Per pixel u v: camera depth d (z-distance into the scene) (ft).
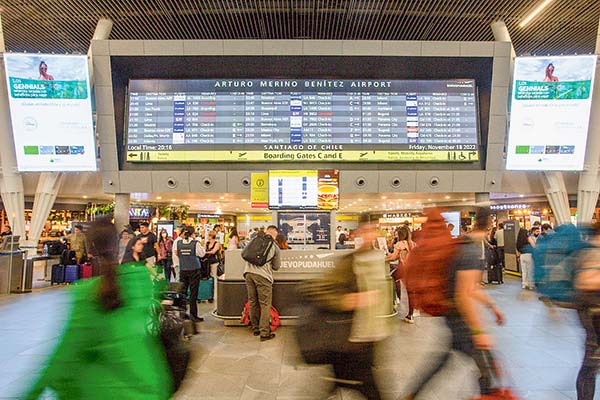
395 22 54.24
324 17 52.95
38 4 48.26
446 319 12.14
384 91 45.37
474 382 13.76
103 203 88.79
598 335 11.61
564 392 13.29
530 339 19.66
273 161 45.06
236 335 21.79
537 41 59.31
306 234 41.91
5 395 13.24
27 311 27.55
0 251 36.45
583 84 44.42
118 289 6.28
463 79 45.62
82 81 43.68
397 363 16.11
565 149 45.34
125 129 45.14
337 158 45.14
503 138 45.34
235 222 131.75
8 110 50.37
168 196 55.57
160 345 6.75
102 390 5.97
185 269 24.57
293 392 13.66
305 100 45.19
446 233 12.24
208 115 45.01
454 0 48.52
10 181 51.39
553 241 13.30
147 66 44.34
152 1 48.55
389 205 94.68
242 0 48.65
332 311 9.54
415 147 45.34
